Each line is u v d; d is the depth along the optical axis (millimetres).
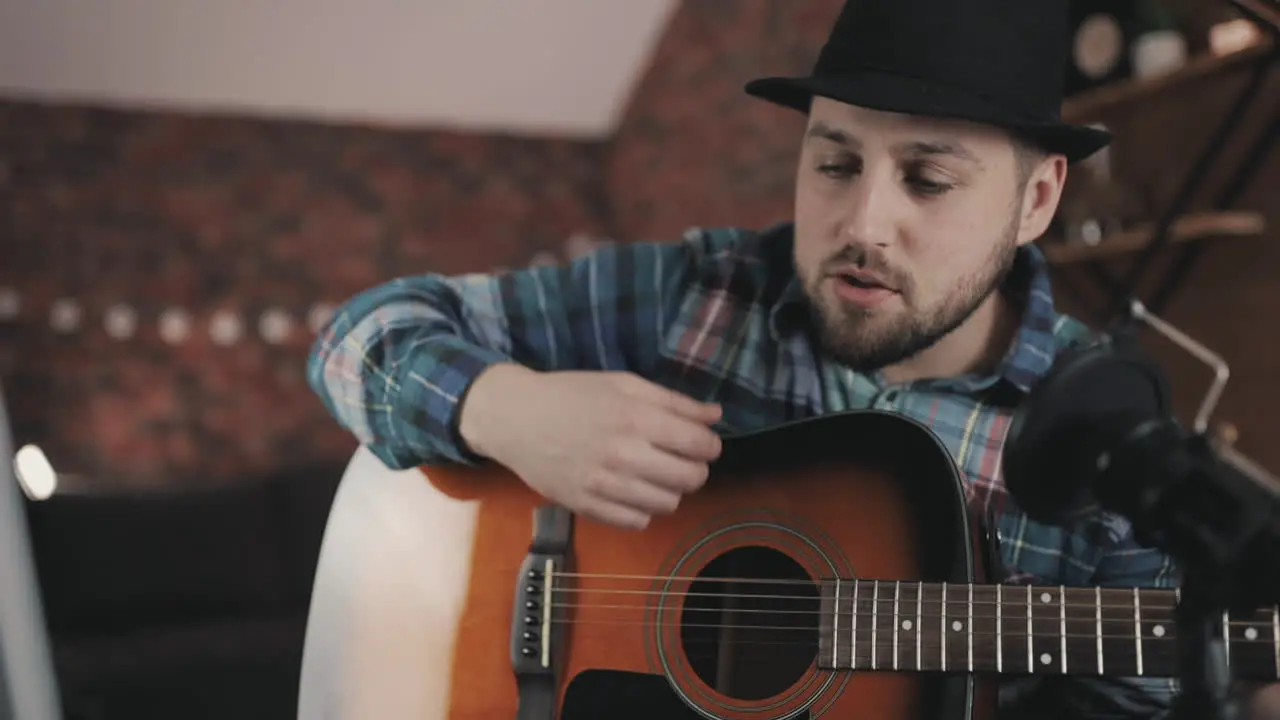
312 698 1193
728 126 5133
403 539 1201
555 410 1059
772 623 1137
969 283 1146
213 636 3549
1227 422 2865
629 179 6031
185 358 5543
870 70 1105
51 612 3619
